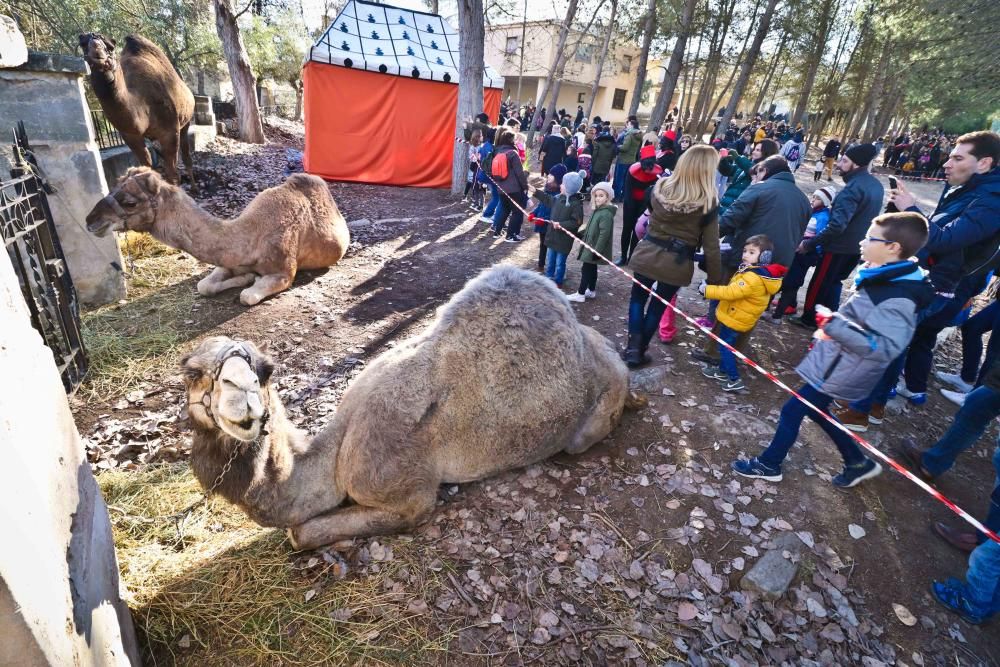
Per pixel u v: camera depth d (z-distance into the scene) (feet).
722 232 16.07
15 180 11.91
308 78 36.88
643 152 22.99
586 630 8.02
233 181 34.65
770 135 79.61
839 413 13.34
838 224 16.38
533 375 9.72
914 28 48.26
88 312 16.97
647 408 13.50
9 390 4.55
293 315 17.58
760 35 62.34
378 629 7.82
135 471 10.67
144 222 16.16
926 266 12.64
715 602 8.56
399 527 9.29
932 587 8.98
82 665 4.79
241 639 7.59
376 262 23.47
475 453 9.76
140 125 25.07
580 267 24.95
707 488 10.78
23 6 33.63
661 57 86.02
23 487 4.25
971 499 11.16
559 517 10.00
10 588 3.67
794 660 7.80
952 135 93.66
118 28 40.24
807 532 9.89
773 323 19.42
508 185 27.20
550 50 120.06
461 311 9.74
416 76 38.73
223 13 44.75
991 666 7.94
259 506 7.78
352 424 8.93
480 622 8.04
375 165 40.60
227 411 6.18
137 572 8.41
